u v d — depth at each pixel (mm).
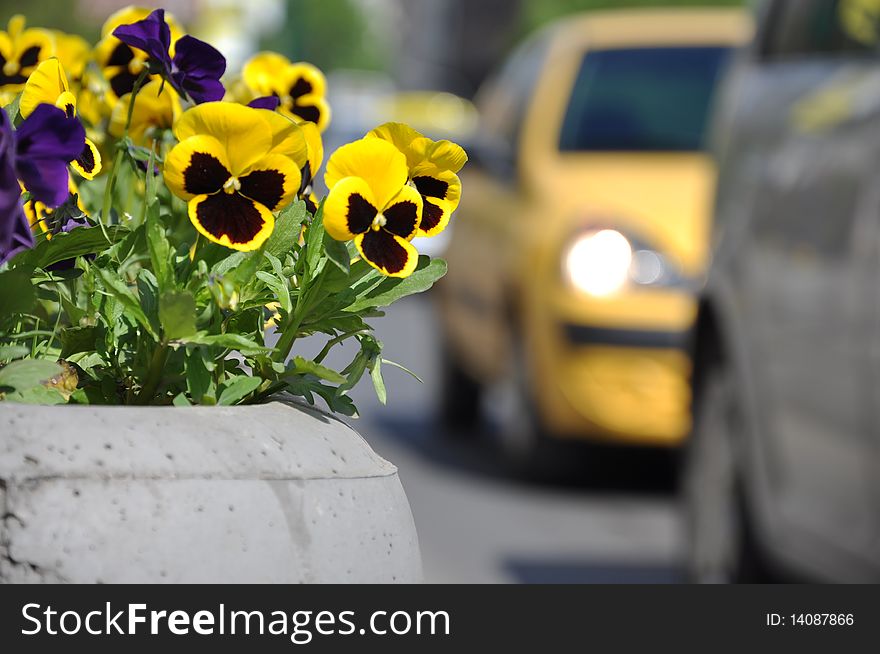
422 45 118812
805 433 8062
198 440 2811
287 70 4125
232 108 2951
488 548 11445
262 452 2859
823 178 7984
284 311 3199
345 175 3035
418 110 56438
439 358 17531
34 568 2639
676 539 11953
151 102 4020
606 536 12016
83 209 3992
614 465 14367
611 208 13047
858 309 7320
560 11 69125
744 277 8977
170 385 3135
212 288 2934
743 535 9047
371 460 3080
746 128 9430
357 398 19812
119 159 3717
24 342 3225
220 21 27141
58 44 4227
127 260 3205
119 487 2703
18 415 2734
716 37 15000
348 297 3195
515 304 13609
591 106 14438
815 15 8953
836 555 7723
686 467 9859
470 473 14773
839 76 8258
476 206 15594
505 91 16922
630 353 12656
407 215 3057
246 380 3062
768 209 8711
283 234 3135
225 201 2961
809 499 8078
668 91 14492
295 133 2975
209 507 2748
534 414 13398
